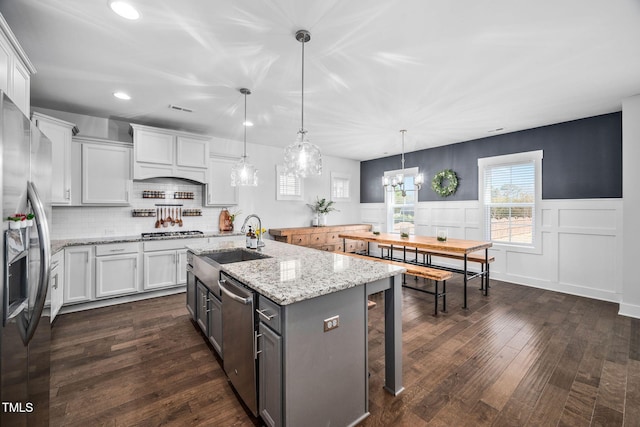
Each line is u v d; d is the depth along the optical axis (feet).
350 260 7.23
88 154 11.52
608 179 12.20
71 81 9.09
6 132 3.60
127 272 11.85
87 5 5.70
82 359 7.59
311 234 18.94
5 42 5.29
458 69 8.38
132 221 13.46
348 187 23.30
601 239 12.41
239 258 9.91
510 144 15.17
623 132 10.51
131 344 8.42
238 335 5.74
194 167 13.82
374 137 16.17
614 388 6.35
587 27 6.43
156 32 6.61
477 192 16.60
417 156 19.84
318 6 5.79
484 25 6.39
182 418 5.52
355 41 7.00
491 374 6.93
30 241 4.27
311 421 4.81
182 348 8.18
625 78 8.92
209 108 11.56
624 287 10.60
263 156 18.37
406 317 10.52
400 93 10.07
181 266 13.17
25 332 4.04
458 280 15.69
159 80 9.06
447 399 6.07
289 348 4.49
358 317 5.52
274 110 11.82
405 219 20.83
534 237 14.39
